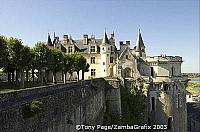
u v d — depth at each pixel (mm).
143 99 70500
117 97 63844
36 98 21531
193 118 102500
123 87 69312
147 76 74562
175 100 73750
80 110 36062
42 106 21594
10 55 43969
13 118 17734
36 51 53562
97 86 51125
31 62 50281
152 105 71562
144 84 71312
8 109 17328
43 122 22156
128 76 76312
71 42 92625
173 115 72312
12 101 18391
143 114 69375
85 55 91500
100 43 93125
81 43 95125
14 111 17891
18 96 19219
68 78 89750
